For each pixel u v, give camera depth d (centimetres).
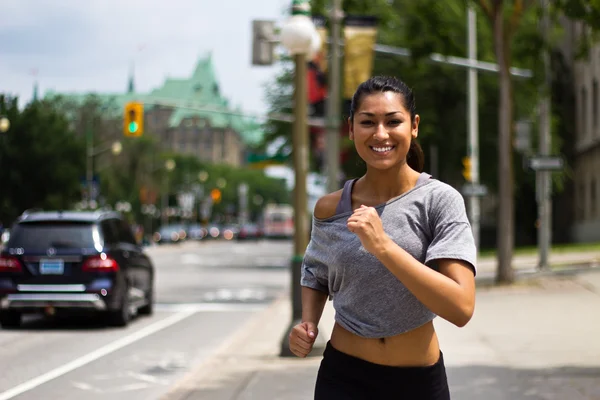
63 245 1435
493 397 766
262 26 1669
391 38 3600
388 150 321
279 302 1917
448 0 3597
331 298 359
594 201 4322
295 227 1096
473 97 3206
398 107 322
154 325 1529
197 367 988
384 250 293
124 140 9281
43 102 7875
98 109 8500
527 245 5059
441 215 317
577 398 755
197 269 3597
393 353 329
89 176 6253
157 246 8012
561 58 4688
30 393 883
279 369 962
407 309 323
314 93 1872
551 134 4038
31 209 5809
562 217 4944
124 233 1599
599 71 4059
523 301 1647
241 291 2348
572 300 1633
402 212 320
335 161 1861
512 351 1055
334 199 336
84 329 1465
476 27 3700
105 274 1434
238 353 1098
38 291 1422
